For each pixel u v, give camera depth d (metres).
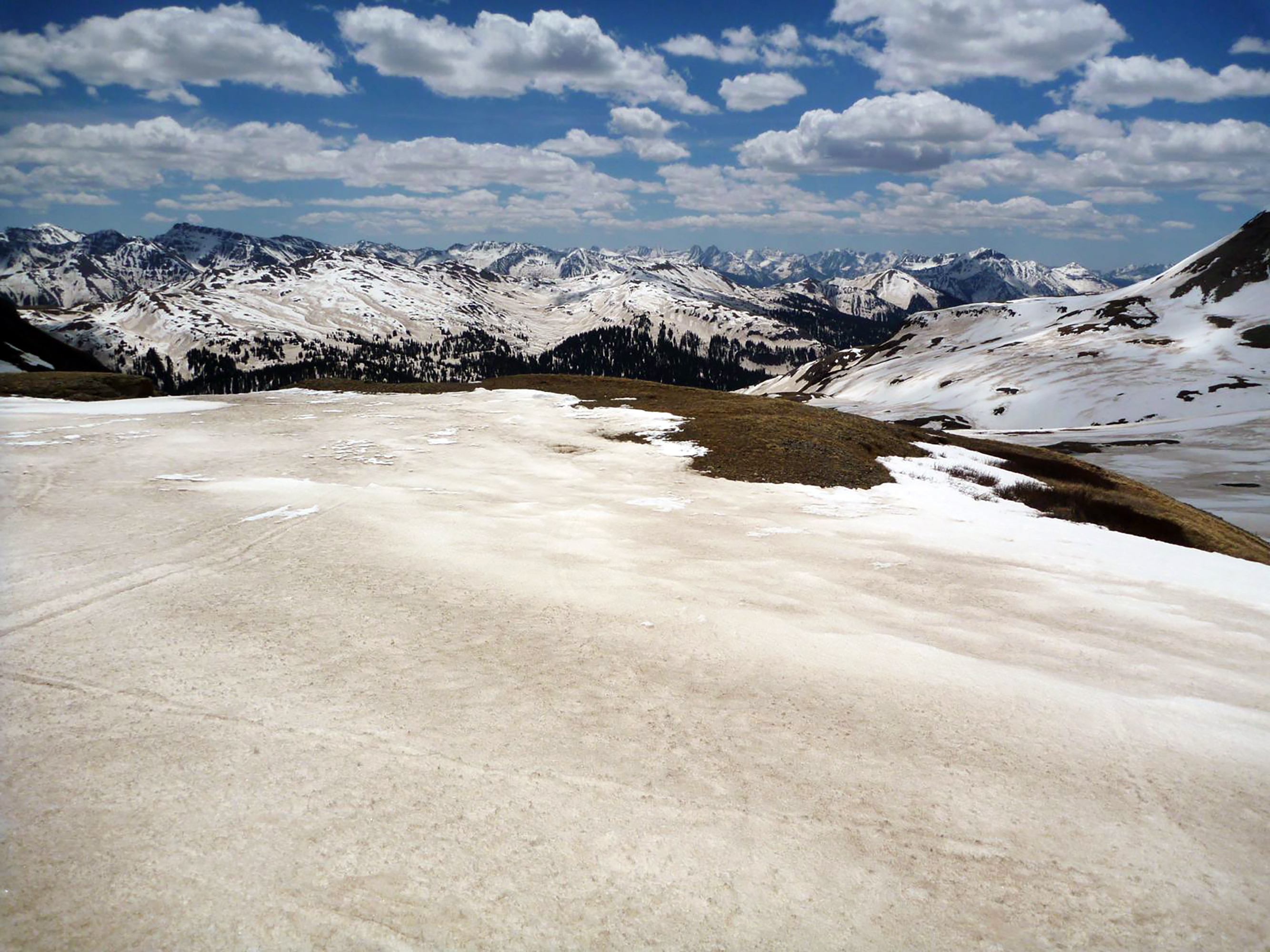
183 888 7.00
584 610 15.72
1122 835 8.87
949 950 6.89
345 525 22.05
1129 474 89.62
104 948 6.28
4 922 6.42
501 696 11.40
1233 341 189.75
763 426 43.62
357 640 13.30
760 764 9.93
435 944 6.56
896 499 33.69
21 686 10.75
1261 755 11.15
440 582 17.06
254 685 11.22
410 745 9.77
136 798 8.26
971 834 8.69
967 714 11.89
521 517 24.81
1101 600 20.02
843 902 7.44
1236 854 8.64
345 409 49.88
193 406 49.91
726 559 21.25
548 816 8.45
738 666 13.25
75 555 17.58
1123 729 11.74
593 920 6.98
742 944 6.82
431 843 7.86
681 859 7.89
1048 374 187.25
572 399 57.62
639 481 33.28
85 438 35.62
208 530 20.62
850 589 19.08
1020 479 43.19
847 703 12.01
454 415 48.72
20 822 7.71
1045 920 7.36
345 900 6.98
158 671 11.51
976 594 19.69
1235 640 17.36
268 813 8.15
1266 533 60.81
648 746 10.18
